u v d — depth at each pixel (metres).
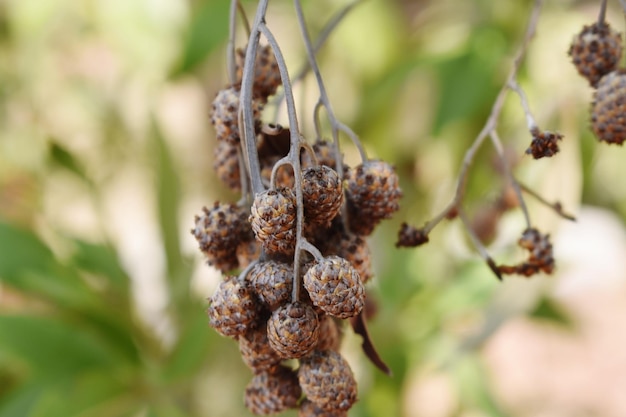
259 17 0.26
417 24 0.56
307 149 0.25
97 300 0.45
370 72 0.55
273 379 0.28
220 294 0.26
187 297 0.48
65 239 0.48
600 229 0.79
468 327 0.56
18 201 0.58
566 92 0.40
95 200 0.52
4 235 0.43
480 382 0.54
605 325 0.95
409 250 0.52
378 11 0.55
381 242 0.52
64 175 0.59
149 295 0.52
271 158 0.28
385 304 0.51
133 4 0.56
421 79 0.51
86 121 0.62
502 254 0.46
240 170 0.28
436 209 0.50
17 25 0.59
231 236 0.27
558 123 0.41
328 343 0.27
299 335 0.25
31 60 0.61
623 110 0.29
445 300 0.51
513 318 0.44
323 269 0.25
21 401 0.42
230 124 0.27
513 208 0.40
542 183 0.39
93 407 0.42
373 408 0.50
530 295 0.42
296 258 0.25
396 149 0.51
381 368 0.28
